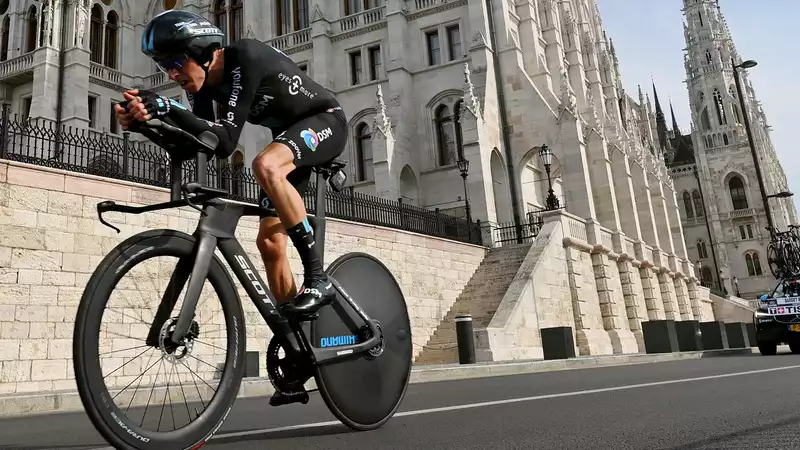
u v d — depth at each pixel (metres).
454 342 22.31
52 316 13.67
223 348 3.25
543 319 22.94
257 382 11.35
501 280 25.30
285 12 43.19
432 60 38.19
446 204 35.16
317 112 3.80
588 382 8.41
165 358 3.08
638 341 30.28
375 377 4.07
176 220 15.93
